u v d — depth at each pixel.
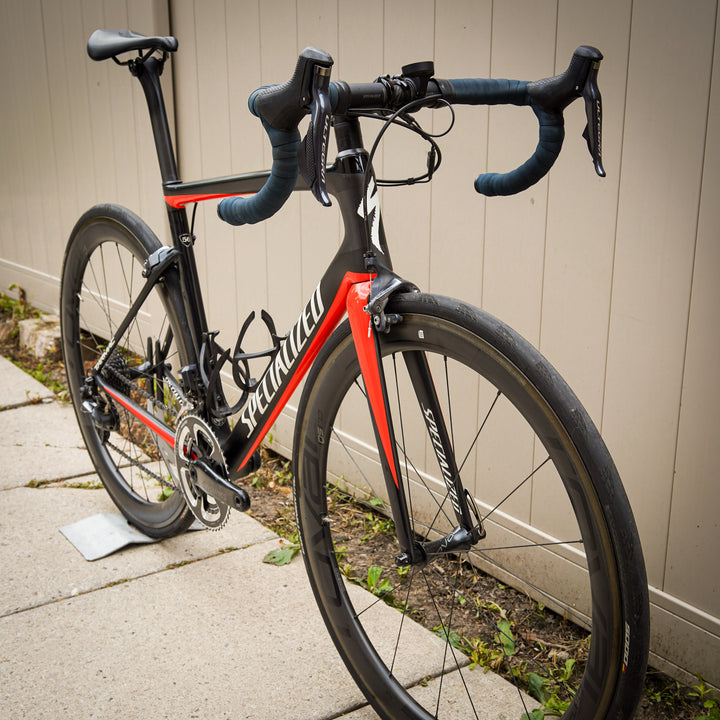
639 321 1.89
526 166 1.51
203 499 2.08
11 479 2.93
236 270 3.15
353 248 1.55
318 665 2.00
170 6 3.17
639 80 1.78
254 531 2.60
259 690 1.91
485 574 2.43
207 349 2.06
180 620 2.16
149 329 3.73
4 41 4.41
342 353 1.65
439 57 2.18
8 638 2.08
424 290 2.40
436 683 1.94
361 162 1.52
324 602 1.85
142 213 3.64
